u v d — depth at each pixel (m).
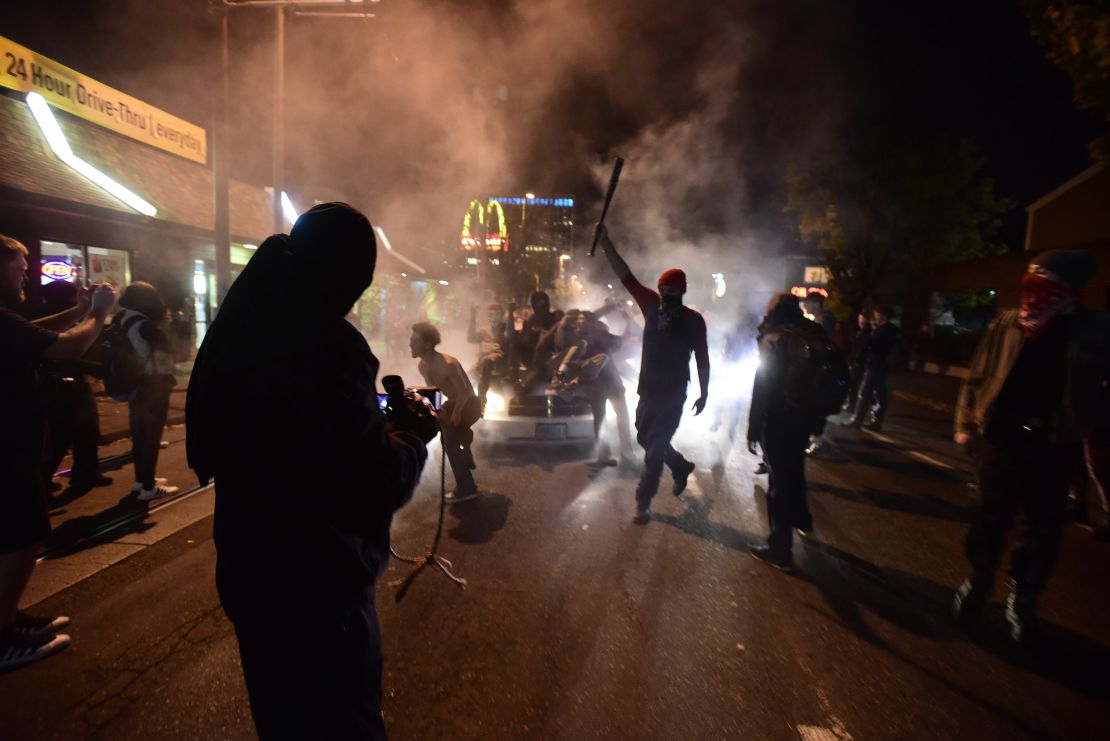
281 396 1.47
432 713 2.63
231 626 3.33
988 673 3.03
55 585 3.78
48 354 2.79
